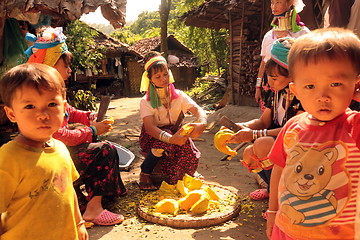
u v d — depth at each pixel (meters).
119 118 11.19
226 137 2.87
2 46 5.19
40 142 1.84
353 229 1.52
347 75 1.40
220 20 10.66
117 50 23.50
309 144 1.62
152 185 4.02
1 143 3.62
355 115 1.55
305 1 6.07
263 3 9.01
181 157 3.97
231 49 10.31
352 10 4.31
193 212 3.29
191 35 19.67
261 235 2.95
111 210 3.55
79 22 15.86
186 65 25.42
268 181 3.20
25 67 1.74
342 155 1.52
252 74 9.44
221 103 11.12
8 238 1.78
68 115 3.37
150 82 3.96
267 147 2.65
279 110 3.00
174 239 2.90
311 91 1.46
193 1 17.94
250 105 9.67
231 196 3.68
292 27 4.46
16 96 1.70
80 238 2.10
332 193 1.53
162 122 4.08
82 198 3.55
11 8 4.22
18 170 1.73
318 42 1.41
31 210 1.77
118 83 24.53
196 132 3.76
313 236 1.58
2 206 1.68
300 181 1.62
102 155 3.37
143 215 3.32
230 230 3.04
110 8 4.99
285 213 1.67
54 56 3.24
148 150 4.10
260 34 9.34
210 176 4.59
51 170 1.83
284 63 2.70
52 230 1.81
